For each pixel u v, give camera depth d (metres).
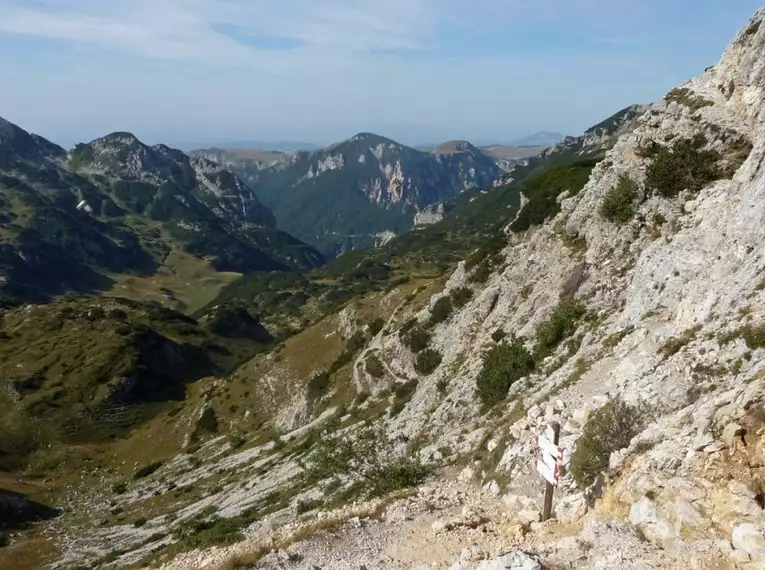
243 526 35.56
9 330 145.12
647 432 15.09
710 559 10.45
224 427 88.38
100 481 86.75
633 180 38.97
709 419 13.36
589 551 12.42
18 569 53.69
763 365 15.81
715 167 35.31
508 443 23.52
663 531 11.74
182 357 151.12
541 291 42.75
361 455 35.47
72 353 132.50
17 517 68.62
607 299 35.88
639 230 37.44
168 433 95.25
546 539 14.41
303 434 67.44
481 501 20.28
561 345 35.34
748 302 19.64
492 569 12.34
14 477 90.12
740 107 36.44
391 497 22.55
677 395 17.45
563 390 26.05
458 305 63.03
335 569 16.19
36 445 105.75
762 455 11.67
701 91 39.69
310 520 21.94
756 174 27.84
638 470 13.70
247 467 65.75
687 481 12.20
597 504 14.43
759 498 11.08
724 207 28.59
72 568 50.25
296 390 84.75
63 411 114.62
